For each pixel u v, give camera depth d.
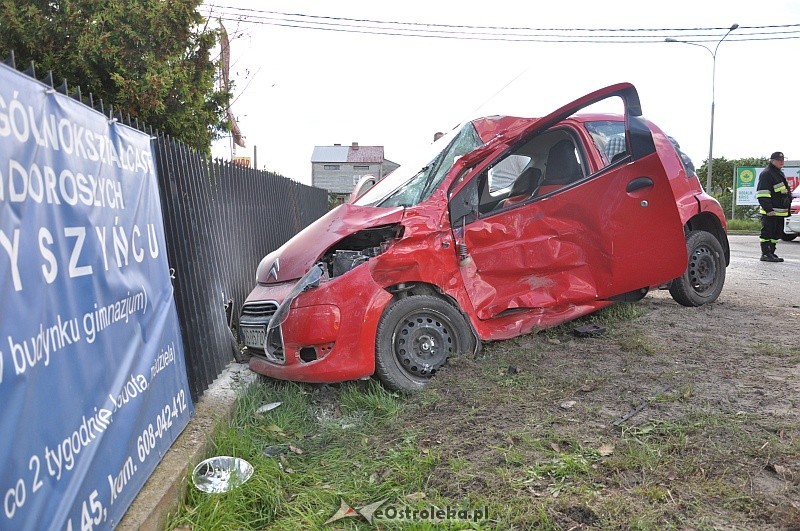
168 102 8.10
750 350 4.46
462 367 4.50
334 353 4.34
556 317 5.15
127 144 3.16
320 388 4.69
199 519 2.88
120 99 7.47
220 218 6.02
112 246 2.82
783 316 5.61
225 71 11.91
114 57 7.41
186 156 5.05
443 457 3.25
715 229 6.26
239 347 5.71
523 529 2.57
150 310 3.28
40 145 2.21
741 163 36.75
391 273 4.51
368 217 4.77
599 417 3.48
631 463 2.90
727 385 3.78
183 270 4.47
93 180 2.66
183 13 8.11
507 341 5.04
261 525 2.95
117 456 2.62
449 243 4.70
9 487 1.86
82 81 7.50
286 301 4.44
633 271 5.17
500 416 3.65
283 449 3.78
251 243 7.21
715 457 2.88
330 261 4.73
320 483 3.29
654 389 3.79
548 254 5.02
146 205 3.40
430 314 4.59
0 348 1.86
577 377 4.09
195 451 3.35
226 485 3.14
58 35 7.27
